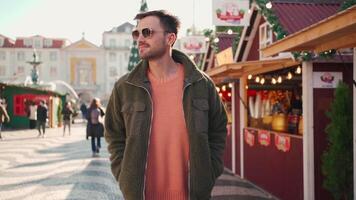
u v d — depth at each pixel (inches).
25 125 1049.5
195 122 94.3
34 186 325.4
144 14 99.4
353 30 143.4
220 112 102.2
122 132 102.2
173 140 95.8
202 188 93.7
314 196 242.7
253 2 321.1
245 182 346.6
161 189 96.0
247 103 360.2
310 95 243.4
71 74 3339.1
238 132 377.4
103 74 3378.4
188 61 99.3
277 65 276.4
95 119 517.0
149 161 95.8
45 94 1061.1
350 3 216.2
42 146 622.5
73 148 597.6
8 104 1045.2
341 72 246.8
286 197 276.1
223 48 486.0
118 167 100.7
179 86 97.8
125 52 3398.1
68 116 847.1
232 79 377.1
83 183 337.1
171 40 98.5
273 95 335.9
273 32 271.7
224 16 326.0
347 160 208.4
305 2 280.8
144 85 95.8
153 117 96.0
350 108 208.4
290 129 290.5
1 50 3294.8
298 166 258.2
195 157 93.3
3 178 357.7
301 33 167.9
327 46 178.7
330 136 214.7
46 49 3321.9
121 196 294.4
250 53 352.5
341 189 211.6
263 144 316.2
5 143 662.5
